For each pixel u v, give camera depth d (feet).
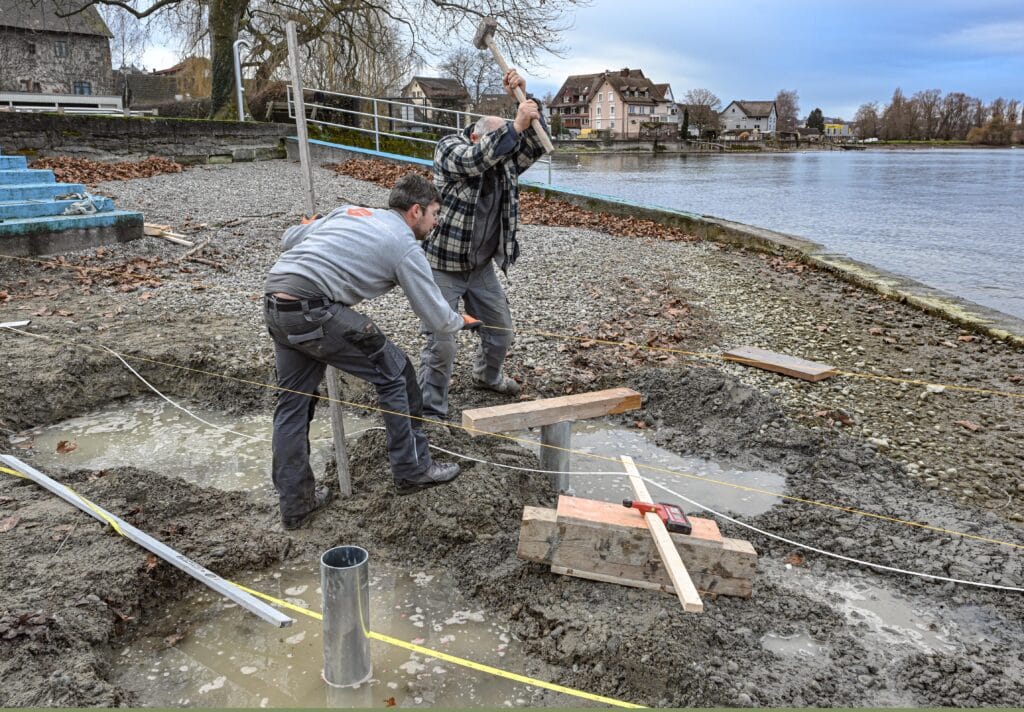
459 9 76.59
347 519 12.82
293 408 12.14
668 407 18.17
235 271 28.76
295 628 10.21
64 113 49.29
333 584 8.55
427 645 9.90
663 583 10.85
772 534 12.78
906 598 11.27
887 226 55.57
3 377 17.35
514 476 13.87
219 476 14.62
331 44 84.07
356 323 11.41
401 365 12.19
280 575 11.38
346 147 59.31
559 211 48.44
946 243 46.83
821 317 26.50
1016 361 22.03
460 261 15.10
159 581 10.84
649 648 9.47
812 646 10.09
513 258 15.67
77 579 10.30
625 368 20.03
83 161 48.98
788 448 15.97
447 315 11.78
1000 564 11.91
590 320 24.11
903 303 28.96
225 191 44.68
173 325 21.68
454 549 11.95
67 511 12.28
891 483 14.58
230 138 58.80
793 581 11.62
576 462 15.67
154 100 186.70
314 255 11.10
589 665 9.46
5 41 153.48
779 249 38.99
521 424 13.51
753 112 399.03
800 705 8.91
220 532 12.08
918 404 18.48
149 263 28.60
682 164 166.61
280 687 9.09
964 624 10.70
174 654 9.68
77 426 16.93
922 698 9.18
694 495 14.32
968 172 134.10
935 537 12.71
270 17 83.05
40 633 9.21
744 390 18.03
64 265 27.35
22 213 29.45
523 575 11.17
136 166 50.14
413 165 57.77
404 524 12.35
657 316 25.14
